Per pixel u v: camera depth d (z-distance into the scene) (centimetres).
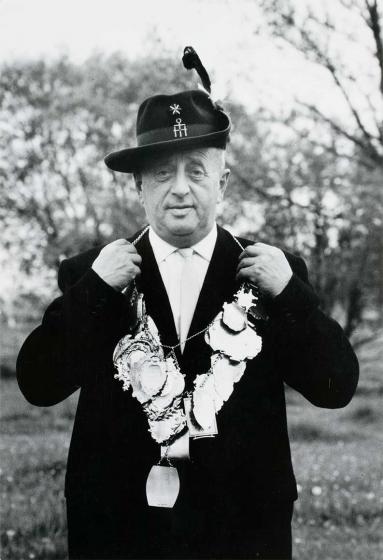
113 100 1129
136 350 224
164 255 231
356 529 515
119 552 219
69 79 1245
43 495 569
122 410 223
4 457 734
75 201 1299
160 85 880
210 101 226
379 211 896
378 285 1020
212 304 228
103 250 225
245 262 224
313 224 950
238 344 223
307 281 242
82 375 227
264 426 222
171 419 220
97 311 220
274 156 921
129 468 221
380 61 761
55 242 1295
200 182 219
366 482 650
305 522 542
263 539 218
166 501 215
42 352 225
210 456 219
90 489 222
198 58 231
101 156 1244
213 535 217
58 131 1281
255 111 849
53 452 773
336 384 224
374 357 1224
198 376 223
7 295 1404
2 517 504
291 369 228
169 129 222
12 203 1342
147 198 224
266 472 220
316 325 222
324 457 804
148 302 229
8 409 1089
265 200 930
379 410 1080
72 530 224
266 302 227
